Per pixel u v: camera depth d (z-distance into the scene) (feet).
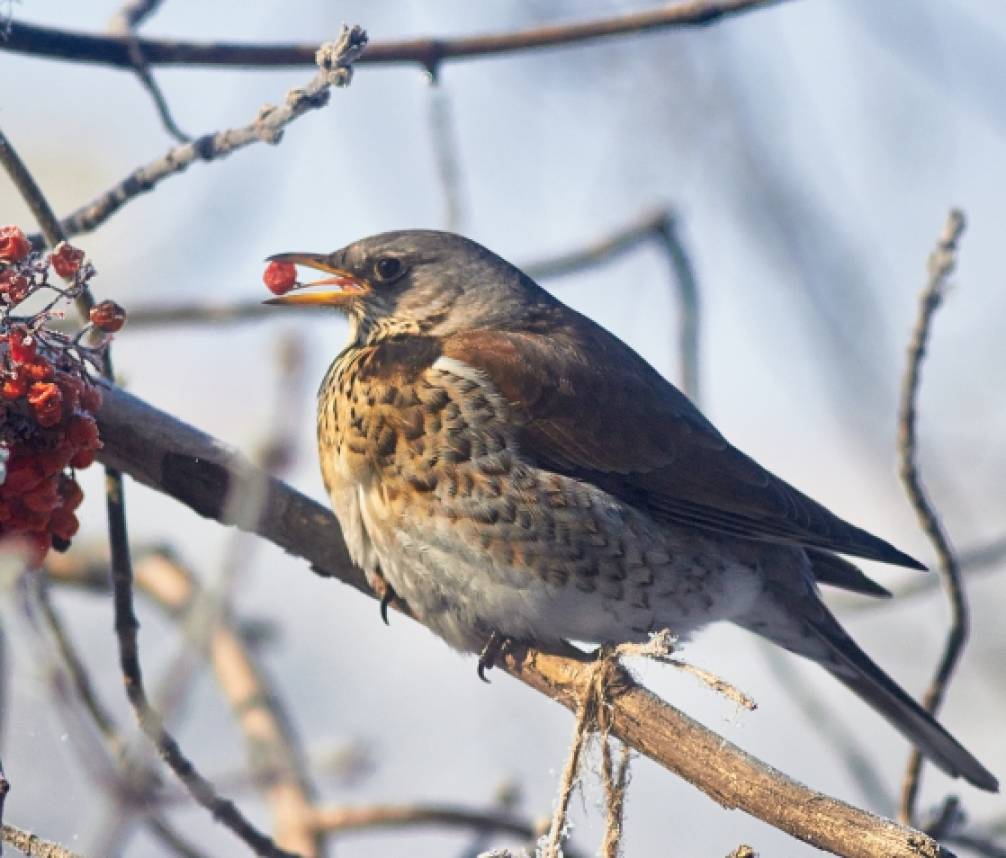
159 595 42.22
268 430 32.58
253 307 43.45
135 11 35.14
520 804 39.14
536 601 35.04
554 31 35.68
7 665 31.55
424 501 35.01
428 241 39.96
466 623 35.27
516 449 35.60
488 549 34.96
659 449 37.42
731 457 38.29
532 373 36.50
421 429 35.27
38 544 23.54
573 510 35.32
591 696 26.37
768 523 37.42
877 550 37.27
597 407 36.88
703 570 37.09
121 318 23.07
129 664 29.96
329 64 28.76
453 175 41.39
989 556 42.91
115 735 31.78
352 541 35.29
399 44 35.55
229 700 38.96
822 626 38.86
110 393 30.30
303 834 36.78
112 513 30.22
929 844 23.09
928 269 33.30
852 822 23.86
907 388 33.53
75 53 33.42
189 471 30.55
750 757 25.35
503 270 40.34
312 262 40.04
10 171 28.50
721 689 24.09
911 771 34.73
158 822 29.37
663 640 25.17
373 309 39.68
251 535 30.94
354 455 35.47
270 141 30.37
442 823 36.86
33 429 22.85
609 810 25.04
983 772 36.29
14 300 22.13
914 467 34.12
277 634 43.29
